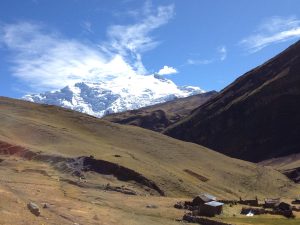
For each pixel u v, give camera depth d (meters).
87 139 177.88
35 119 197.38
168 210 87.12
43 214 50.94
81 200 81.94
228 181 174.12
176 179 138.00
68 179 113.62
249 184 180.38
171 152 192.00
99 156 139.25
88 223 54.53
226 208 92.81
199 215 84.62
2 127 171.75
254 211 91.31
